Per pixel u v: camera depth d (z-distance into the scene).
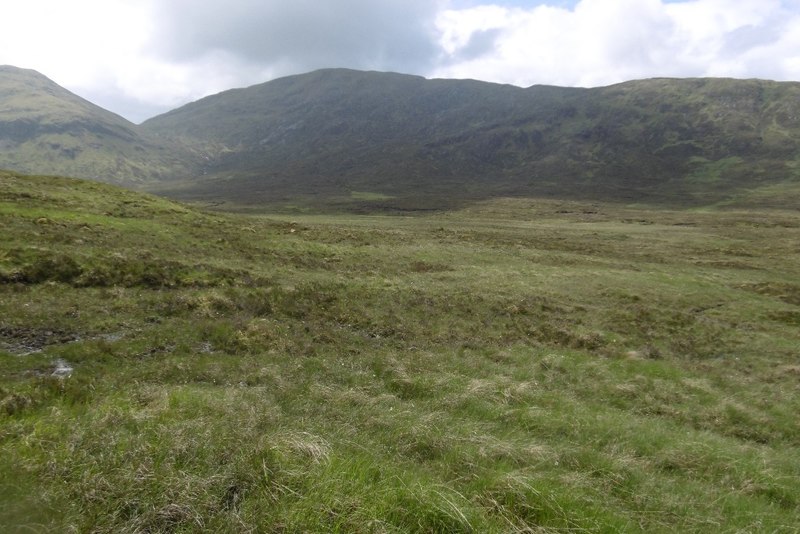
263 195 195.62
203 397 11.09
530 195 187.62
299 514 6.12
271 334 18.81
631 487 9.16
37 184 39.78
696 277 44.16
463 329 24.47
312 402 12.02
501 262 44.94
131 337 16.77
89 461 7.07
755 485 10.41
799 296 38.88
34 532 5.47
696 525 8.04
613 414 14.78
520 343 23.16
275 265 33.28
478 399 13.92
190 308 20.83
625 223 101.12
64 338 15.87
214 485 6.73
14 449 7.23
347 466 7.35
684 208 145.88
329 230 53.50
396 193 199.75
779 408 17.23
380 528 6.00
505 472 8.06
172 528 5.96
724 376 20.69
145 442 7.71
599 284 37.38
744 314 32.69
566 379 18.45
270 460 7.32
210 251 33.22
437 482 7.53
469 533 6.24
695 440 12.98
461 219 107.12
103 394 11.27
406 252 45.38
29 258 21.45
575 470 9.44
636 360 21.55
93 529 5.72
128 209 39.59
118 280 22.58
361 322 23.33
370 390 14.03
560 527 6.72
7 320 16.16
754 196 167.25
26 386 11.16
